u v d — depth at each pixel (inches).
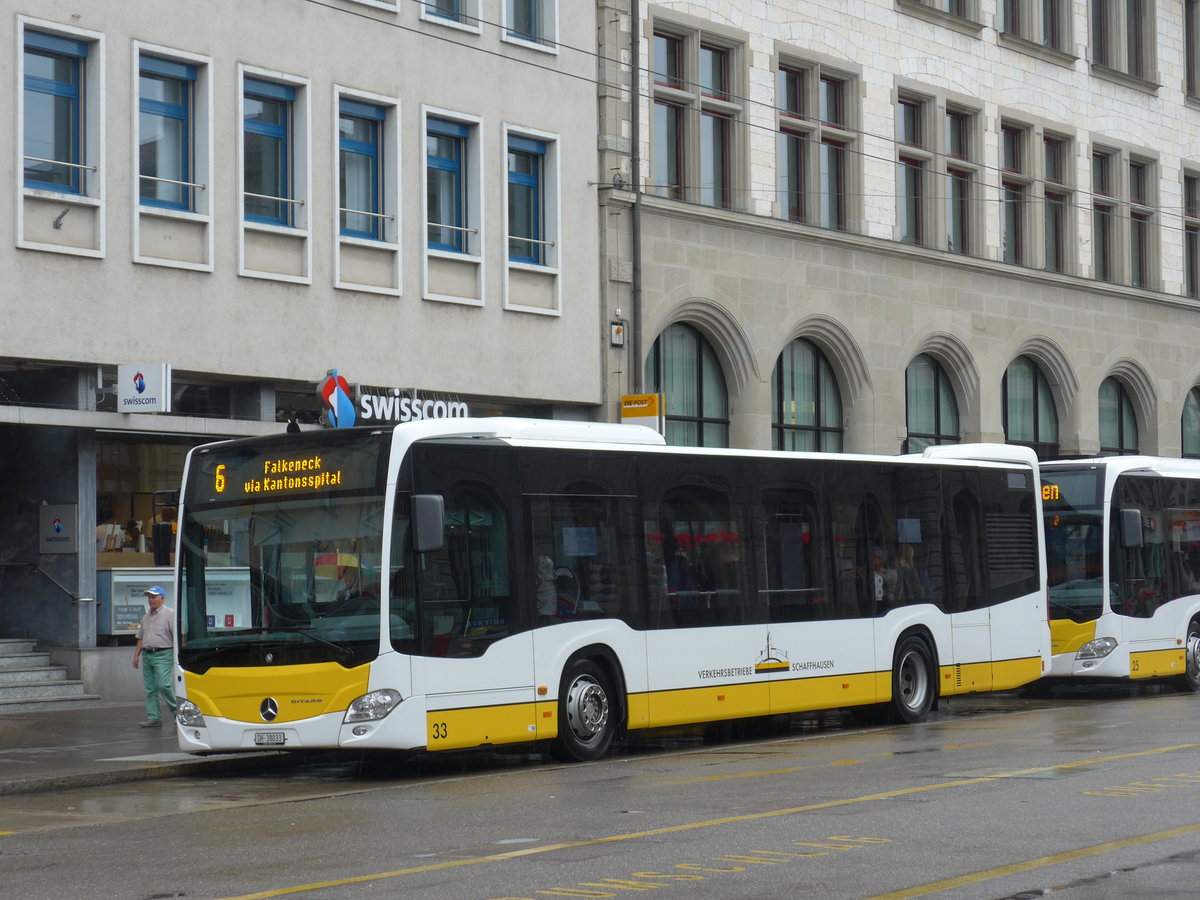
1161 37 1692.9
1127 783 522.9
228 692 631.8
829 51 1314.0
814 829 440.1
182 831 482.0
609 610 690.8
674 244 1187.3
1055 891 348.8
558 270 1109.7
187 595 650.2
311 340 974.4
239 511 647.1
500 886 365.4
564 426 693.3
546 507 672.4
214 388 961.5
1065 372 1541.6
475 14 1069.8
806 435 1310.3
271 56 961.5
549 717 661.3
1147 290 1636.3
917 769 584.4
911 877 367.6
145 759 672.4
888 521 831.7
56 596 910.4
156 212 906.7
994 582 892.0
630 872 379.9
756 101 1253.1
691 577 727.7
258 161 968.9
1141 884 354.9
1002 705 964.0
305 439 640.4
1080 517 1007.0
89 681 896.3
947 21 1423.5
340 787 604.4
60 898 368.2
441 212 1062.4
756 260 1245.1
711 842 421.7
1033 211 1513.3
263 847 438.0
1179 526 1051.9
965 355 1428.4
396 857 412.2
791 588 773.3
